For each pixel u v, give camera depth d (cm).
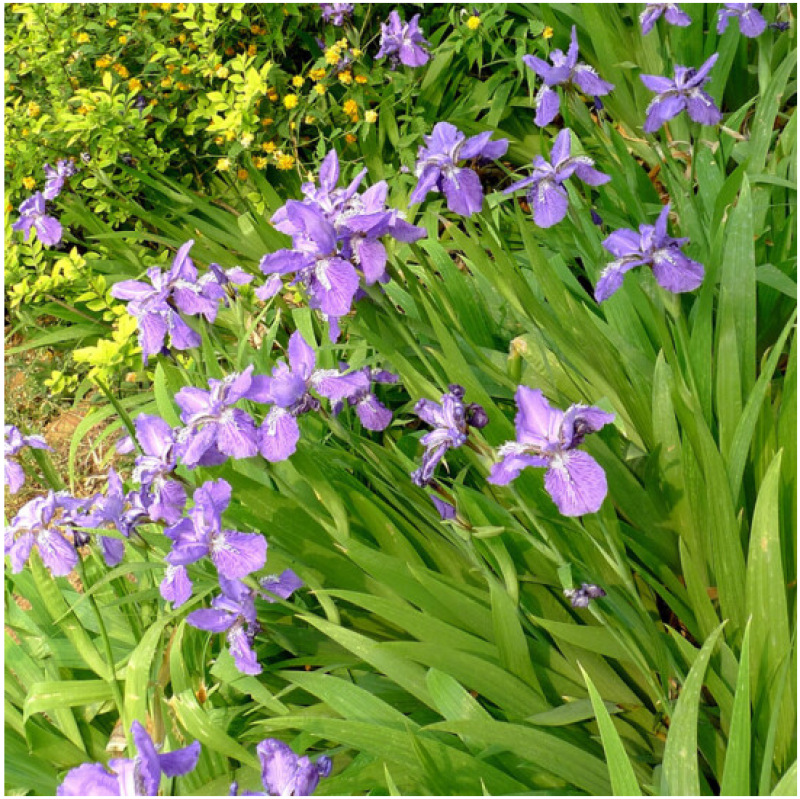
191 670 109
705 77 121
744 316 110
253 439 95
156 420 99
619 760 81
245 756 97
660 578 109
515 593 98
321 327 129
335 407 111
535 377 116
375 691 102
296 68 185
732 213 109
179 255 107
